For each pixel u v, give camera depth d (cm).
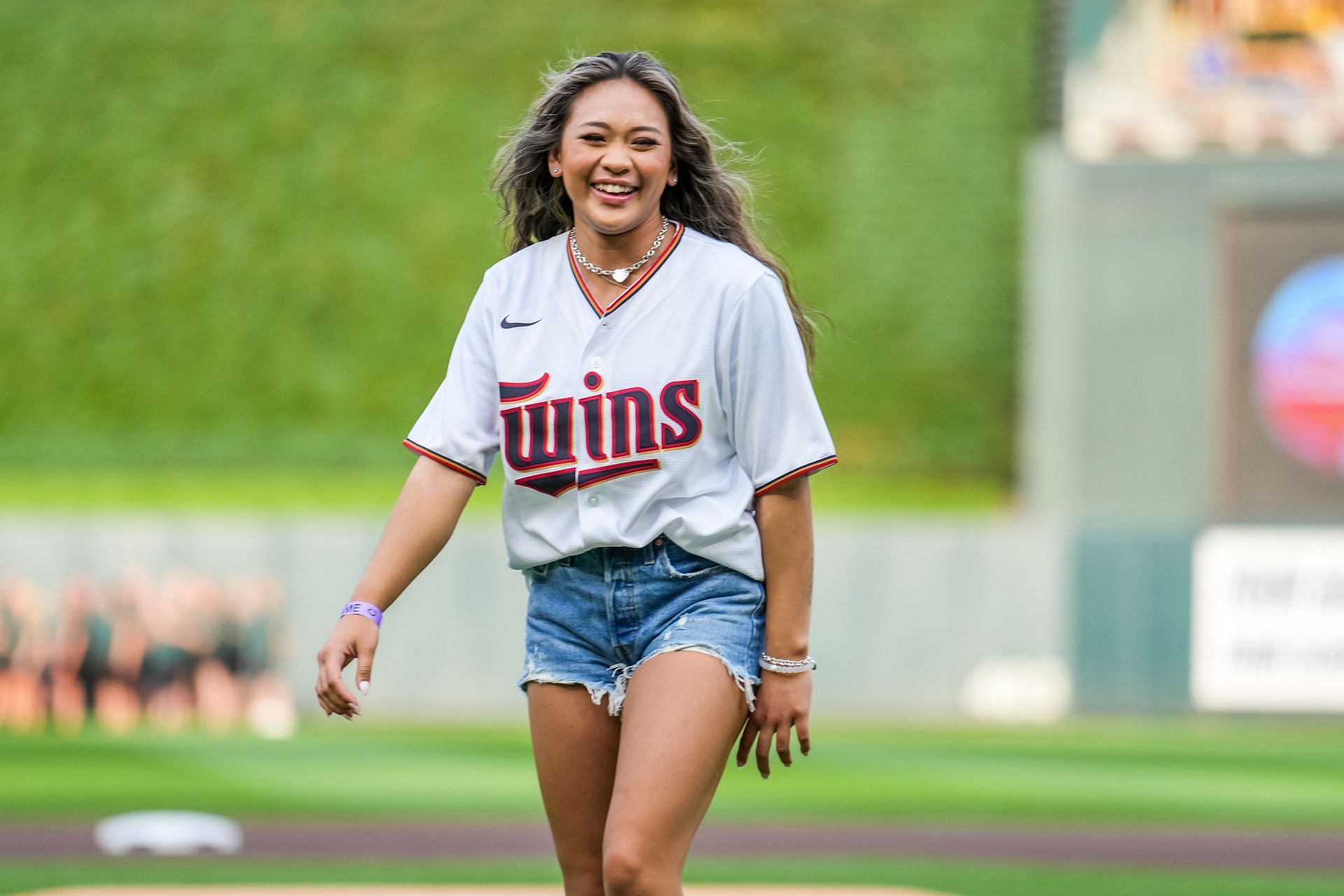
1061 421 3941
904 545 3803
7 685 3619
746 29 5228
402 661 3822
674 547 896
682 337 883
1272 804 2639
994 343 4875
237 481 4800
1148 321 3881
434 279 5078
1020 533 3772
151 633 3675
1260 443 3841
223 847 2175
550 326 900
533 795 2689
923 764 3038
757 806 2575
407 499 917
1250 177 3834
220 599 3706
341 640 870
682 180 950
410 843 2217
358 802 2608
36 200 5191
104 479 4794
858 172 5044
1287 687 3662
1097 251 3900
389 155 5203
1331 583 3662
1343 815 2536
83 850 2139
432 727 3588
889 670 3797
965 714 3766
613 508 889
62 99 5278
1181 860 2128
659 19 5259
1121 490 3888
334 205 5156
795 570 900
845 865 2055
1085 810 2561
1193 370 3862
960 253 4950
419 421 930
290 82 5284
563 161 903
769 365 886
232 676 3691
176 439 4919
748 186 990
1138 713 3716
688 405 880
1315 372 3806
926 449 4794
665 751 847
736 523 888
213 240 5141
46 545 3688
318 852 2139
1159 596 3716
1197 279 3862
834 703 3809
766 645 905
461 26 5309
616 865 830
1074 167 3916
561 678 927
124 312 5078
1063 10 4656
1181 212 3862
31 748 3238
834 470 4775
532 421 896
